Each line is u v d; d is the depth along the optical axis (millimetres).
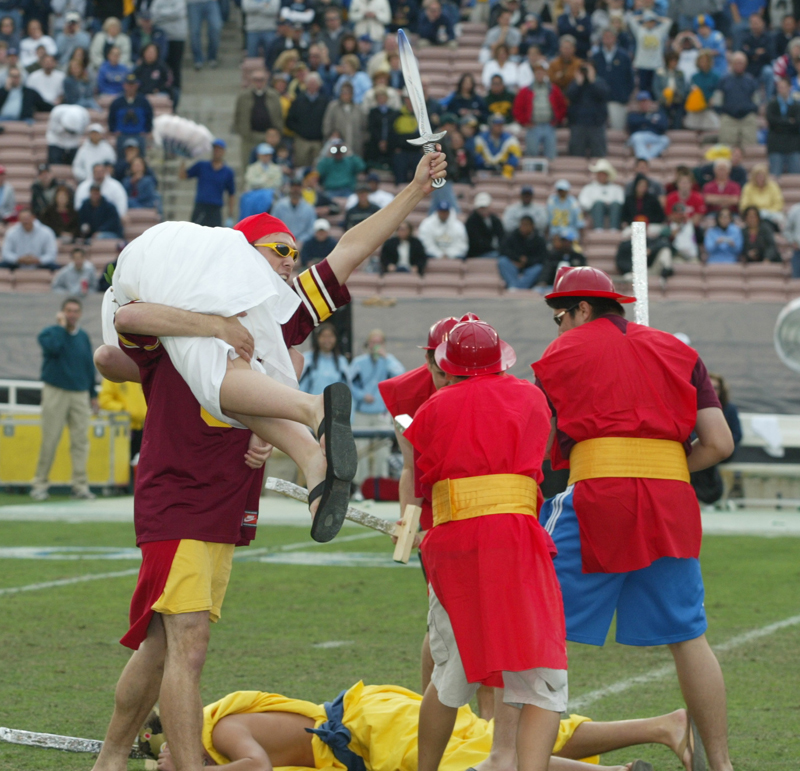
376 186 65500
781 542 39531
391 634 24281
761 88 81250
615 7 82562
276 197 67000
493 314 56906
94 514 45469
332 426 12766
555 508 15898
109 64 80125
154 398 14578
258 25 82625
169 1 80688
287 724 15086
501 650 13266
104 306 15945
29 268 64312
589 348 15617
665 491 15273
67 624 25109
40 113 78750
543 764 13320
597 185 69062
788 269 65562
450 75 80938
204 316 14086
